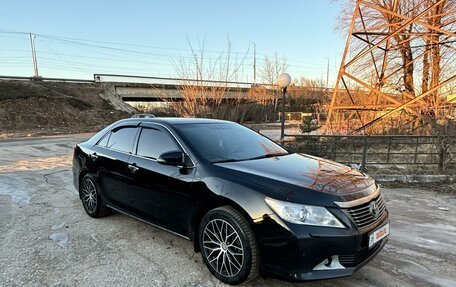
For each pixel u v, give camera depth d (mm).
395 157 8984
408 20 10297
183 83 14312
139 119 4430
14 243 3920
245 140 4141
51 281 3057
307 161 3734
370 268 3297
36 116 27859
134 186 4008
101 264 3391
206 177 3227
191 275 3178
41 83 35188
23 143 15633
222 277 3049
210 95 14500
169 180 3531
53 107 30125
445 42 10844
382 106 11328
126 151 4285
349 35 11742
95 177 4688
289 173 3170
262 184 2930
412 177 6867
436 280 3072
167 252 3670
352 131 11453
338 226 2658
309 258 2633
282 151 4188
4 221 4691
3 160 10312
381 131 11086
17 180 7363
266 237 2748
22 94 30328
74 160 5250
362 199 2857
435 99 10391
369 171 7383
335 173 3279
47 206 5414
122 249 3750
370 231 2807
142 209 3949
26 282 3043
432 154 7895
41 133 22547
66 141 16547
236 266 2938
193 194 3287
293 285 2986
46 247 3803
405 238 4027
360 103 13867
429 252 3648
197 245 3357
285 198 2744
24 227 4453
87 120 30156
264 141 4371
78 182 5113
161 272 3230
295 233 2639
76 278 3111
